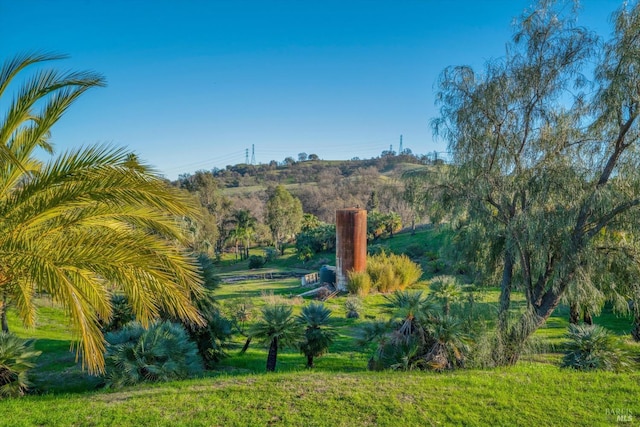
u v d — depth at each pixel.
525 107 10.34
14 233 4.64
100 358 4.55
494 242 11.13
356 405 6.71
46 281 4.23
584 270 9.50
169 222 5.44
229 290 29.02
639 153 9.16
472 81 10.46
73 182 4.56
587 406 6.65
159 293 5.06
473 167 10.31
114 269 4.70
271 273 43.47
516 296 11.16
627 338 14.52
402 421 6.14
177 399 7.00
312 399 6.96
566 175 9.45
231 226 62.75
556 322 18.70
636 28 8.99
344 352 13.96
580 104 10.08
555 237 9.71
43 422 6.12
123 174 4.60
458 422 6.13
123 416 6.30
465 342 9.70
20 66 4.60
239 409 6.58
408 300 9.84
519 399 6.95
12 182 4.88
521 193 10.30
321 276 29.27
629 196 9.47
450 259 11.91
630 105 9.16
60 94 4.76
